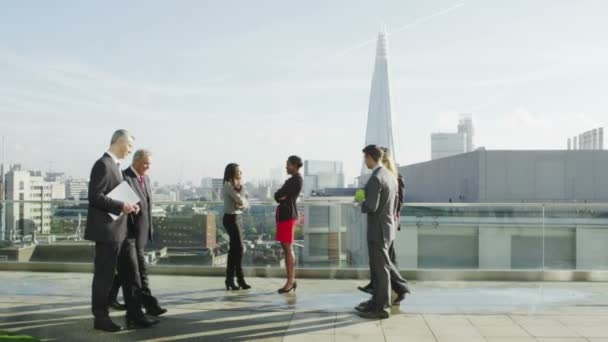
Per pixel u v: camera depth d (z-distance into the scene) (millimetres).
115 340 4551
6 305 5812
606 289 6969
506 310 5723
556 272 7719
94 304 4805
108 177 4734
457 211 7820
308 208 7711
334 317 5375
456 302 6133
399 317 5410
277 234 6668
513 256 7781
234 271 6883
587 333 4824
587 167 36500
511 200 36750
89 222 4754
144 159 5355
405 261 7828
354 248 7688
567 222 7758
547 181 36688
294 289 6691
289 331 4867
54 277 7641
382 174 5457
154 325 5043
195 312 5551
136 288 4996
